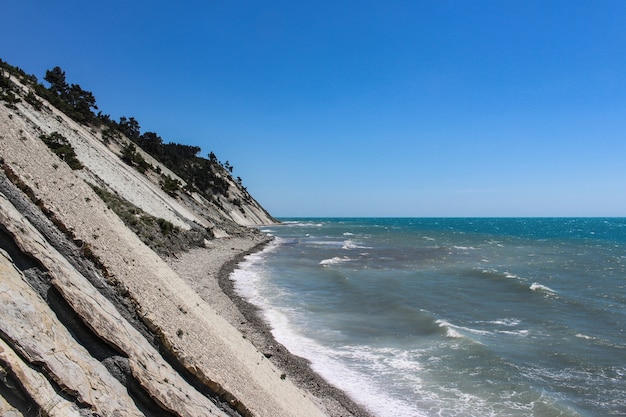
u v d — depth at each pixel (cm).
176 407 945
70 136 4325
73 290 952
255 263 4694
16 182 1116
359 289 3509
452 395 1670
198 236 4959
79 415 780
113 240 1440
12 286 848
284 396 1405
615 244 8744
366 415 1515
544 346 2236
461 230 15025
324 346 2158
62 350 841
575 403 1623
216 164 14538
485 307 3059
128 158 6003
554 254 6575
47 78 7119
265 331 2266
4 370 725
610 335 2438
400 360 2005
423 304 3106
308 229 13750
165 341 1101
